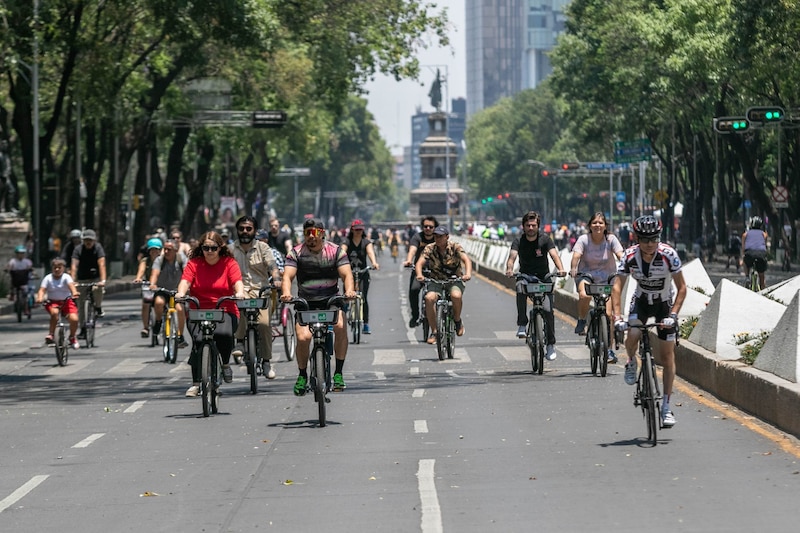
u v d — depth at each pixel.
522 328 57.19
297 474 32.78
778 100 152.12
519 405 45.50
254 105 167.25
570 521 26.23
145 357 68.88
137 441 39.53
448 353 63.84
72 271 74.56
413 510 27.80
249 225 53.94
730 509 26.97
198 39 124.56
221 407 47.06
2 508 29.67
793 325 39.75
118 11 122.25
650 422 35.44
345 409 45.75
